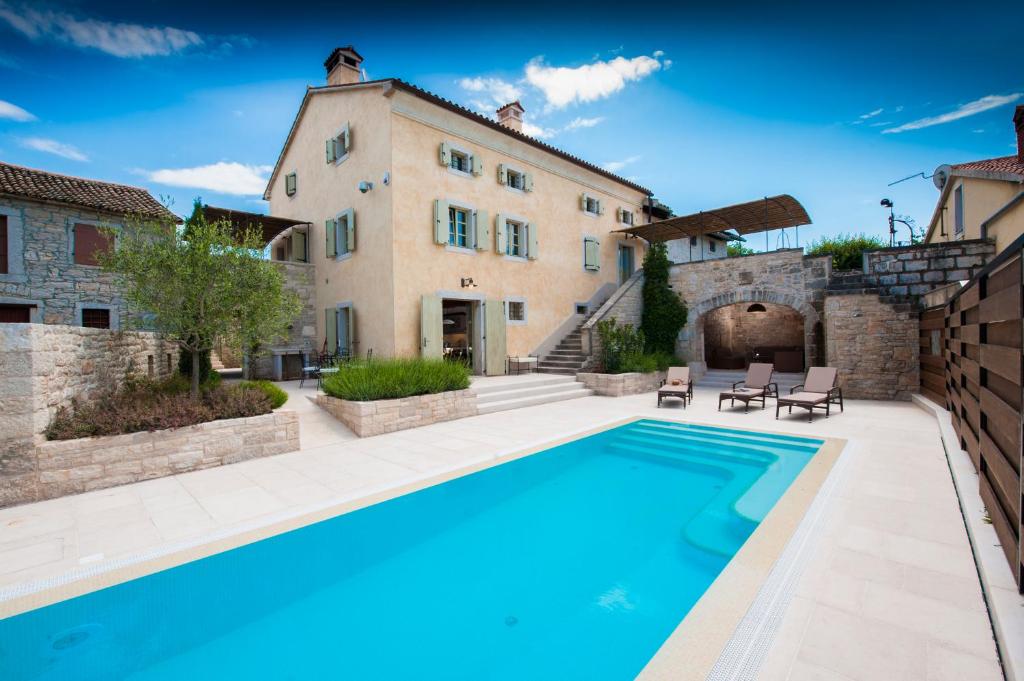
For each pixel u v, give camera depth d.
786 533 3.89
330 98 14.27
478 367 13.65
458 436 8.02
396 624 3.17
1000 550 3.29
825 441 7.16
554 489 5.83
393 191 11.60
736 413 10.05
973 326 4.61
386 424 8.25
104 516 4.57
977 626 2.61
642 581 3.70
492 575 3.81
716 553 4.13
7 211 11.80
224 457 6.33
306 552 4.19
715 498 5.44
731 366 18.41
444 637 3.03
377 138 12.10
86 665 2.75
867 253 12.36
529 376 13.60
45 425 5.21
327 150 14.13
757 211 15.66
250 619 3.22
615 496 5.57
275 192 18.58
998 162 11.91
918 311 11.03
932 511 4.30
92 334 6.40
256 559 3.95
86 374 6.21
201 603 3.37
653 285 16.33
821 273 13.39
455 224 13.17
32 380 4.98
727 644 2.53
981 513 3.96
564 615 3.26
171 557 3.77
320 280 14.95
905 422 8.49
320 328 14.89
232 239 7.38
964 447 5.86
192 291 6.75
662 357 15.09
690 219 16.70
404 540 4.43
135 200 13.78
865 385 11.57
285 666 2.78
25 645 2.91
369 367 9.25
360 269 12.78
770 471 6.07
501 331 13.98
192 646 2.95
